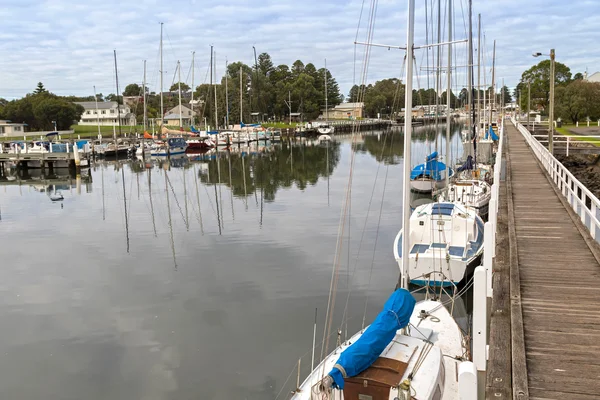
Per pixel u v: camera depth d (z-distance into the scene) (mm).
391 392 6414
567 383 5641
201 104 109250
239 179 41250
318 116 124562
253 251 19203
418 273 13750
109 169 50125
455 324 9500
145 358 10938
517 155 31156
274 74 132125
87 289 15539
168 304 14039
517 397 5246
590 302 7906
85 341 11859
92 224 25297
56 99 95438
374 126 116625
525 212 14711
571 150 35125
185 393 9516
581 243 11281
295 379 9914
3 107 95375
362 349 6652
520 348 6312
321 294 14328
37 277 16844
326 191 33969
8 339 12039
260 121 107625
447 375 7828
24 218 27141
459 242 14828
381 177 40719
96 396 9484
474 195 21703
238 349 11180
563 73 94188
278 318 12766
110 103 118188
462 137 49281
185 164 53625
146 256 19078
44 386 9867
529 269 9578
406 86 8977
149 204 30766
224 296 14477
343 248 19109
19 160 48812
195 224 24484
